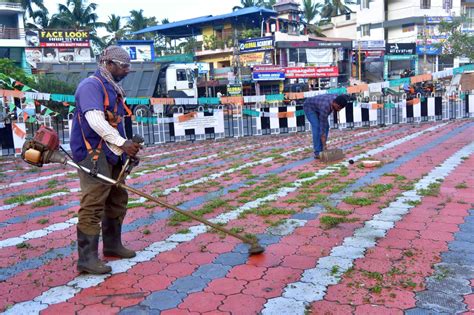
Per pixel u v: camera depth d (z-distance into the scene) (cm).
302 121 1472
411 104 1541
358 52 3875
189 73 2625
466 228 413
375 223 440
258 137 1404
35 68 2995
